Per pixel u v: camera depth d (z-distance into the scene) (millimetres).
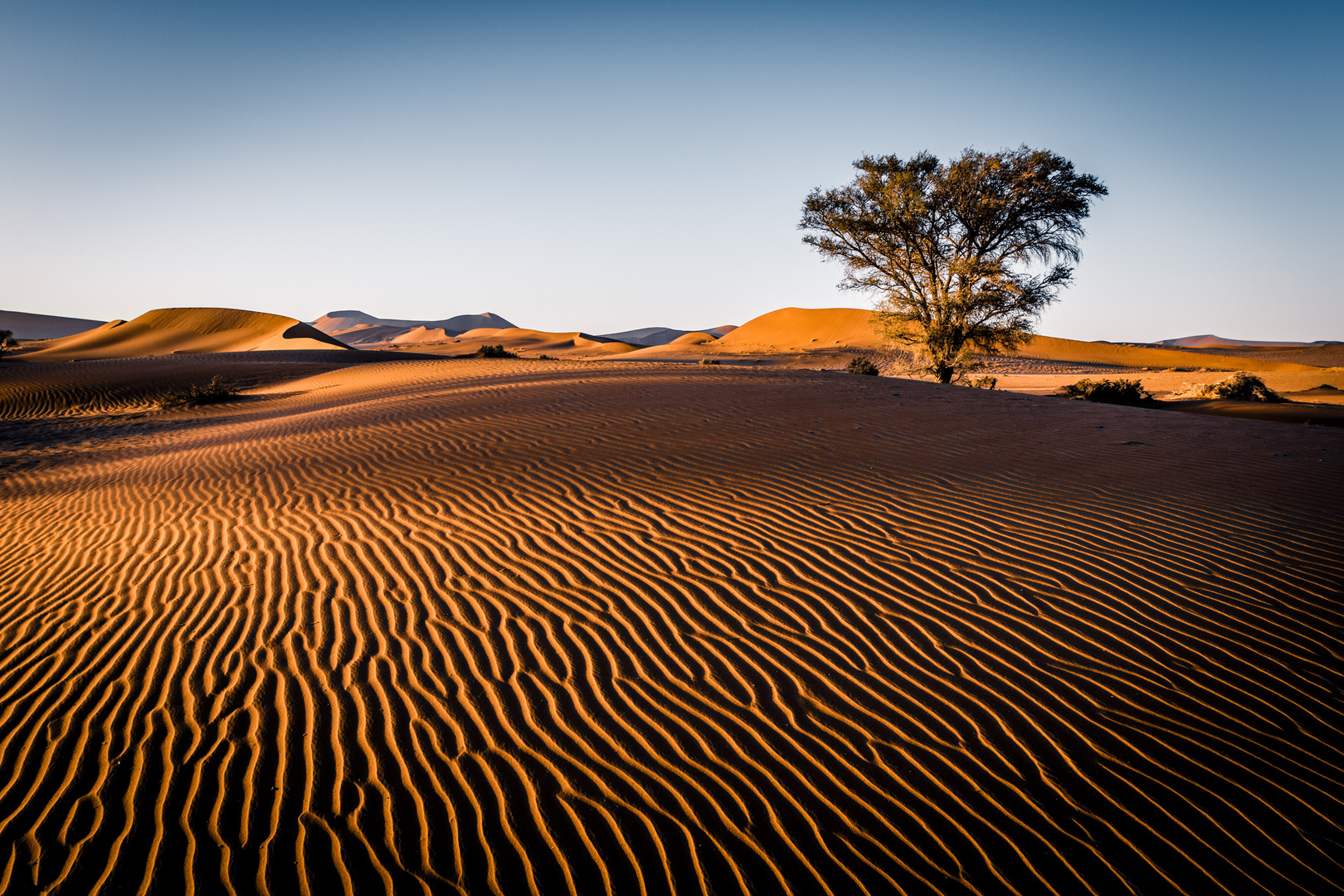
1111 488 7402
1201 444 9508
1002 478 7809
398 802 3139
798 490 7387
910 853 2852
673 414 11781
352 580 5430
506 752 3463
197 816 3059
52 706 3893
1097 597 4902
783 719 3676
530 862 2832
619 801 3152
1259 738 3445
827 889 2693
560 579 5332
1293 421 15438
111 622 4902
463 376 21922
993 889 2678
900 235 25641
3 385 27031
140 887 2717
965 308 25000
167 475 9789
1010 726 3572
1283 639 4305
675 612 4793
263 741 3545
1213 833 2896
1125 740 3447
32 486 10281
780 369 21016
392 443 10430
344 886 2717
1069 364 61000
